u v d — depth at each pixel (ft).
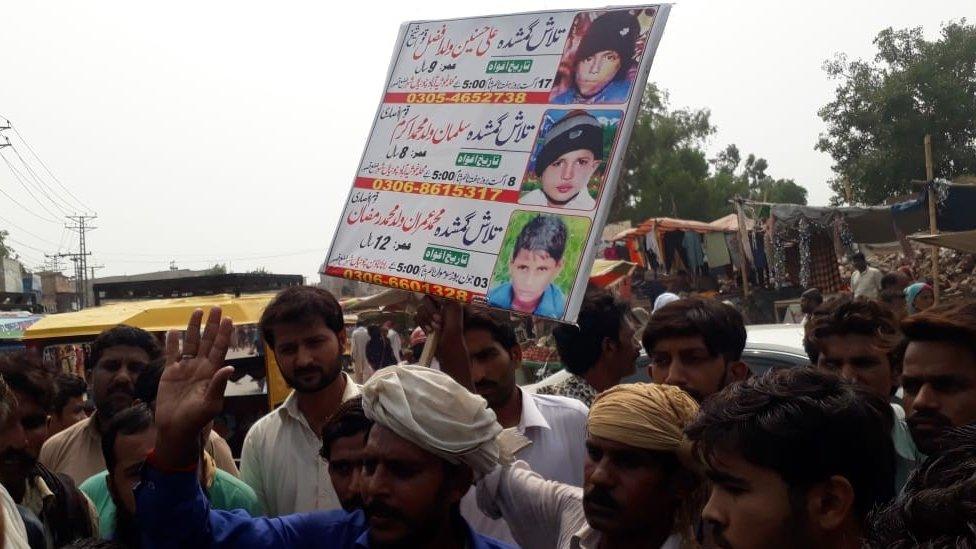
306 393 12.05
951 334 8.63
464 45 11.34
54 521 10.61
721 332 10.68
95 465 14.92
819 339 11.55
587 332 13.71
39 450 11.87
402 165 11.35
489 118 10.83
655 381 11.18
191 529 7.28
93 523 11.12
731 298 58.44
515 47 10.89
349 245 11.43
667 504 7.34
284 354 11.97
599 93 10.12
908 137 100.94
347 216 11.60
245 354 25.84
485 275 10.26
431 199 10.97
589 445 7.54
